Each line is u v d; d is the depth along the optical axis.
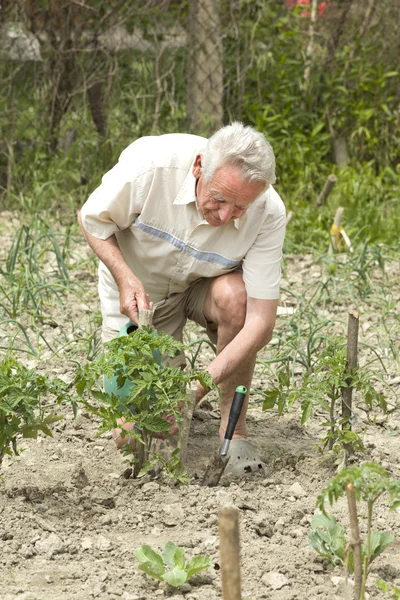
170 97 11.26
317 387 4.93
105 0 10.88
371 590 3.86
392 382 6.38
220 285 5.03
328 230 10.10
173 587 3.81
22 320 7.30
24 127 11.18
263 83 11.56
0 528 4.23
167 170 4.79
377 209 10.53
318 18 11.57
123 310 4.84
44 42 11.03
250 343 4.82
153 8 10.85
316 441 5.48
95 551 4.09
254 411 5.88
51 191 10.88
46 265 8.89
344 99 11.53
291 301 8.09
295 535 4.34
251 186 4.39
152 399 4.49
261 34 11.37
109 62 11.03
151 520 4.41
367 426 5.75
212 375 4.73
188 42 11.06
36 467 4.94
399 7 11.70
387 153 11.88
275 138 11.27
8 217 10.55
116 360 4.32
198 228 4.86
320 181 11.34
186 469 4.99
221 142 4.40
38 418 4.64
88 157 11.24
